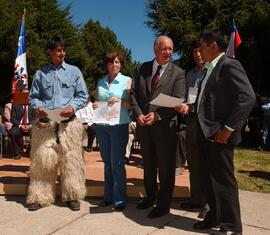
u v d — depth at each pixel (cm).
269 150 1133
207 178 402
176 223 434
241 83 362
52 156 471
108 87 469
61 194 494
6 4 2095
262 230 423
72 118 482
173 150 443
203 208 455
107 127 464
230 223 383
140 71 455
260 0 1639
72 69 489
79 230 411
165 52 431
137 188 520
